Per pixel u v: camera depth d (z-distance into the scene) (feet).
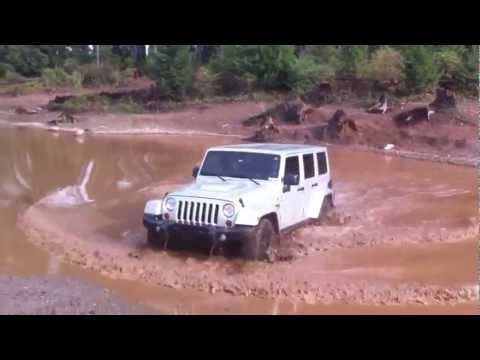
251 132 103.81
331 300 24.00
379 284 25.85
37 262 28.68
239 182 30.68
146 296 23.99
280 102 121.49
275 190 30.32
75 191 48.34
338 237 34.14
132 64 208.44
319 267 28.32
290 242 32.53
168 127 111.96
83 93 167.43
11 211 40.27
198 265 27.63
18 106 142.20
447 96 92.68
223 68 142.41
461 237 35.01
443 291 25.03
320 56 152.66
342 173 62.39
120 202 43.80
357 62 124.26
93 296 22.45
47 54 236.63
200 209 27.61
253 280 25.70
